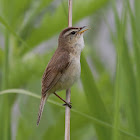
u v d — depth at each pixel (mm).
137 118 8375
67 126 8773
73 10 9555
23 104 10453
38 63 9508
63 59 9914
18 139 10117
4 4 9477
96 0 9352
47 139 10070
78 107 10414
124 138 8516
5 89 8820
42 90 9633
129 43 10703
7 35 8852
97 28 13258
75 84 10758
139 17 9078
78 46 10352
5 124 8867
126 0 8570
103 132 8180
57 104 8547
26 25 9484
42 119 10672
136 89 8453
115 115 6566
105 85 11266
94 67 12875
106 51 13688
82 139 10672
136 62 8508
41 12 10875
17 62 9398
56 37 12062
